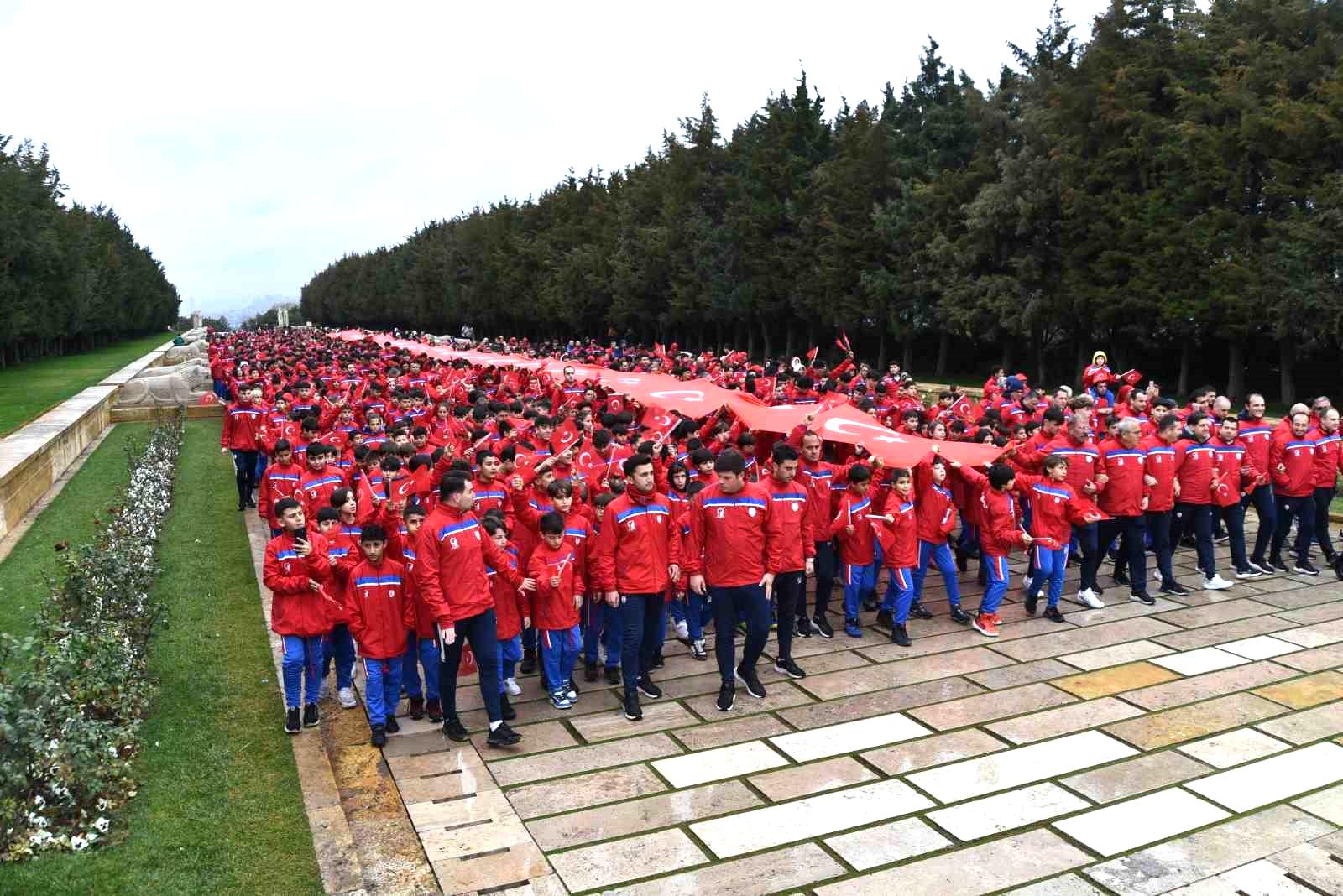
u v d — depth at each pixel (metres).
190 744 6.91
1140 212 27.72
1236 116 25.38
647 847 5.66
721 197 50.03
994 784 6.41
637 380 13.32
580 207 67.44
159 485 15.23
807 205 42.88
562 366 21.55
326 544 7.31
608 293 58.22
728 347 55.28
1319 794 6.24
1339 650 8.88
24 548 12.26
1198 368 33.66
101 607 7.80
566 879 5.34
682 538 8.02
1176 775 6.50
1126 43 29.34
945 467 10.33
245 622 9.74
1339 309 22.30
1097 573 11.86
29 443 16.34
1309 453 11.29
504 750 7.04
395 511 8.30
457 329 93.94
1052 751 6.89
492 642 7.09
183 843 5.53
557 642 7.73
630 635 7.64
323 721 7.60
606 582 7.55
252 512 15.32
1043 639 9.35
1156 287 26.84
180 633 9.30
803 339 50.44
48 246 44.59
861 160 39.38
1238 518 11.38
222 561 12.15
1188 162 26.02
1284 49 24.45
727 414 12.05
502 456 8.88
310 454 10.33
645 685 8.12
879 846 5.66
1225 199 25.89
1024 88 32.81
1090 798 6.20
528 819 6.01
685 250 50.12
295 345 46.62
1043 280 31.64
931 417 13.42
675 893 5.20
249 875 5.25
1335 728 7.21
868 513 9.39
